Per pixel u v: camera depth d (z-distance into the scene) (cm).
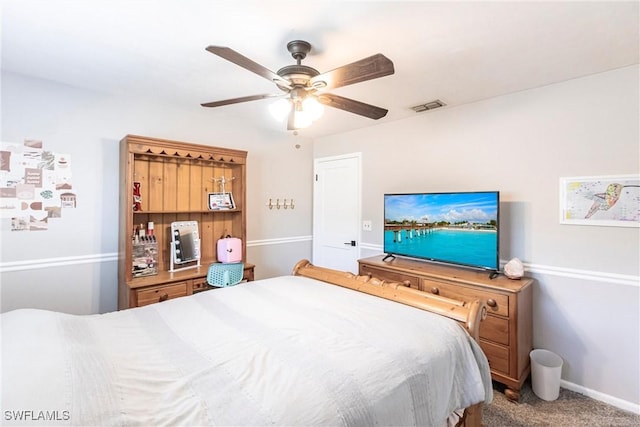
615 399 214
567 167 233
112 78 239
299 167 429
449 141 300
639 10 149
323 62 208
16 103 230
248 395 93
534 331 248
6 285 228
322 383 99
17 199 232
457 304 163
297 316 154
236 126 358
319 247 437
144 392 94
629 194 209
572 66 211
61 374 89
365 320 149
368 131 375
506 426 193
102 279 268
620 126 212
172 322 147
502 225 265
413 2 146
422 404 112
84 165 259
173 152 277
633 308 208
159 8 152
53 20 162
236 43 185
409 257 312
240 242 328
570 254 232
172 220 304
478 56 198
